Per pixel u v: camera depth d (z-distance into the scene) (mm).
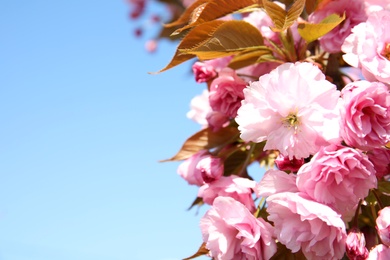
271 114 655
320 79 652
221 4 698
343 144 670
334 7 709
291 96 647
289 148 649
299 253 674
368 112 652
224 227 683
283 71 654
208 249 688
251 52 718
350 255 650
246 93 660
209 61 765
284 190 659
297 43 724
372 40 666
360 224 697
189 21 718
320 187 648
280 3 752
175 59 688
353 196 648
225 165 738
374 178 645
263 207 689
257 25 747
